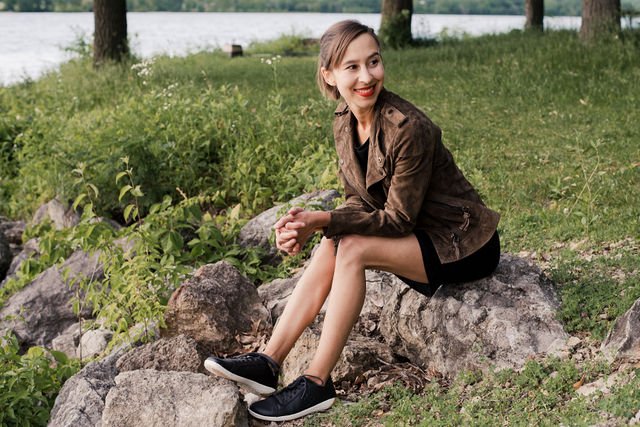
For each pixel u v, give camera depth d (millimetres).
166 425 3979
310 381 3980
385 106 4012
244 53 25141
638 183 7105
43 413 4980
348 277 4008
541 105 11062
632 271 4777
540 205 6902
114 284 5648
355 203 4324
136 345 5145
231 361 3961
